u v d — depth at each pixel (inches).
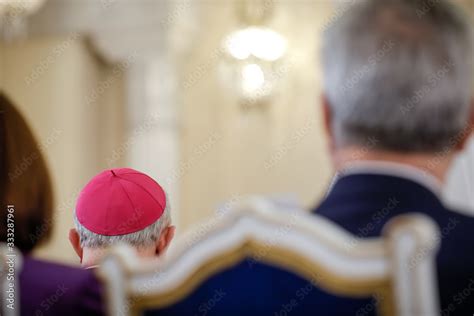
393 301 89.2
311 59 572.4
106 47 530.9
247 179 574.6
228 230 92.4
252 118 575.5
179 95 551.8
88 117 537.3
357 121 89.7
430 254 88.6
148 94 538.9
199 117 573.0
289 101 572.7
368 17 90.9
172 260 94.7
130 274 96.4
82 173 526.0
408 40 88.2
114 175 135.6
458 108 88.8
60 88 522.0
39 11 517.0
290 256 90.6
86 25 523.5
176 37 534.9
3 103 116.3
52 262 106.4
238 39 555.8
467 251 90.3
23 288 101.0
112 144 545.3
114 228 129.0
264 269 91.6
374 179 92.7
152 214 133.0
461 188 149.0
